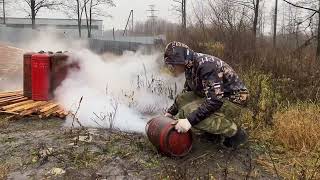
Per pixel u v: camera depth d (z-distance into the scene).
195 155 4.37
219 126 4.27
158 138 4.19
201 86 4.29
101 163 4.12
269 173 4.10
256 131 5.18
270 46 12.28
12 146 4.56
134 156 4.30
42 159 4.18
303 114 5.36
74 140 4.70
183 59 4.21
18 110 5.85
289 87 7.02
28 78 6.50
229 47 11.34
